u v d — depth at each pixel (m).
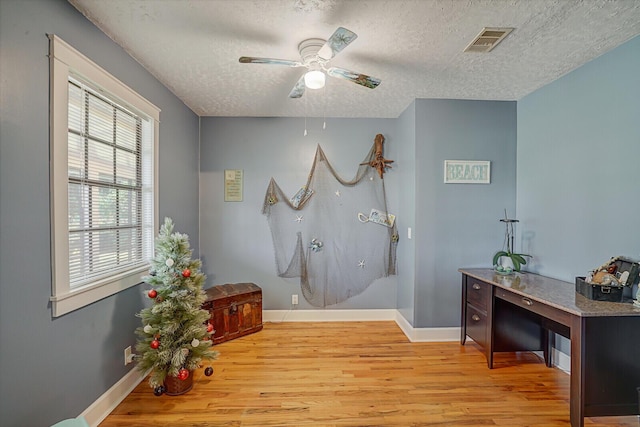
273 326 3.44
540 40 1.99
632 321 1.73
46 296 1.50
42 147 1.47
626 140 2.02
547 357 2.55
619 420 1.90
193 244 3.42
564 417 1.91
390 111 3.40
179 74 2.49
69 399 1.64
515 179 3.07
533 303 2.04
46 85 1.49
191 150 3.35
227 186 3.61
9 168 1.32
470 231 3.05
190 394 2.14
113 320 2.01
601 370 1.71
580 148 2.36
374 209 3.59
